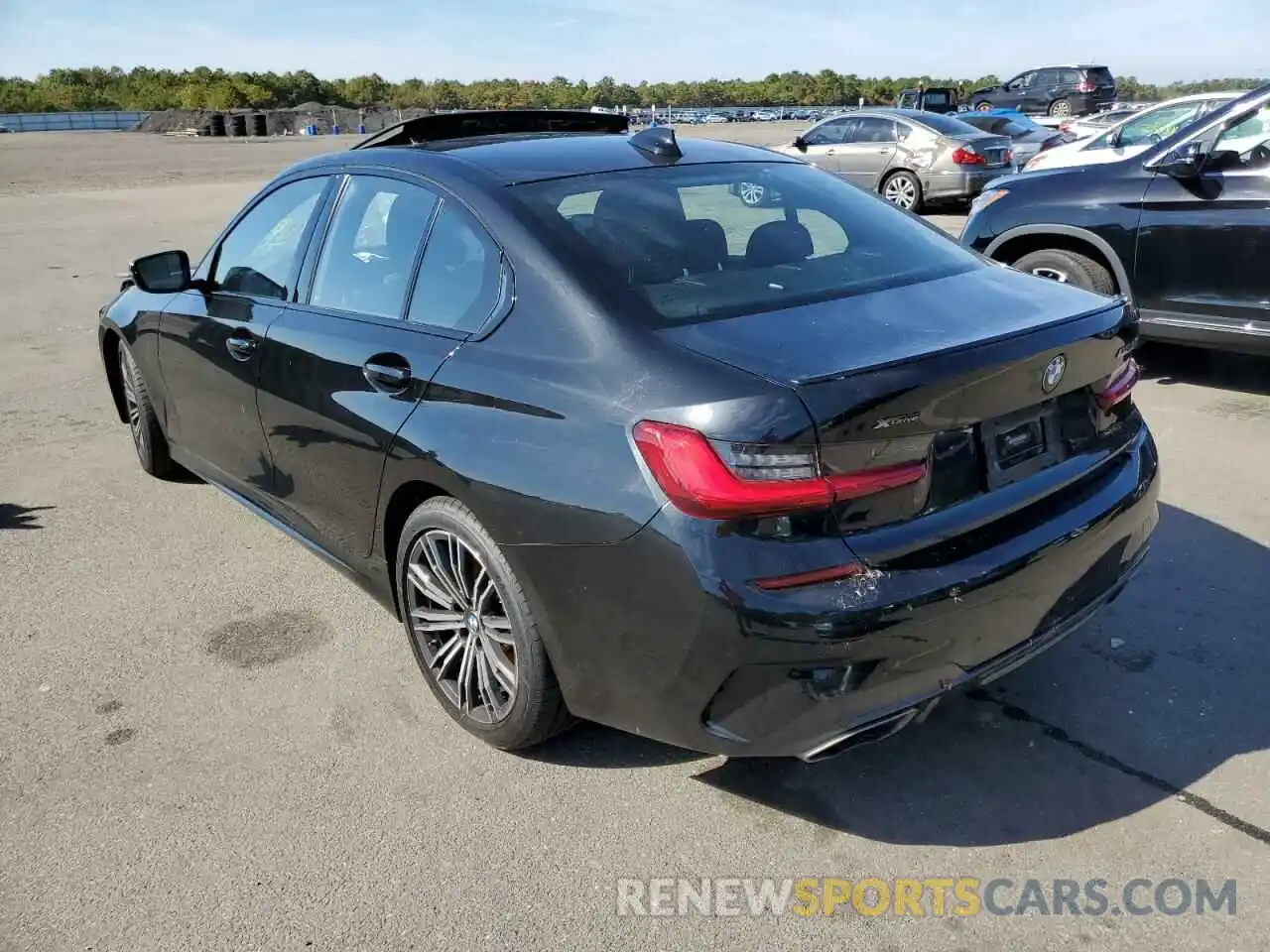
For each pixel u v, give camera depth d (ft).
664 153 11.43
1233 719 10.10
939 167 49.57
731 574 7.42
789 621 7.36
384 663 11.68
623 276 9.05
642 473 7.82
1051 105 107.96
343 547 11.61
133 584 13.64
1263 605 12.12
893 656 7.63
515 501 8.62
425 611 10.48
